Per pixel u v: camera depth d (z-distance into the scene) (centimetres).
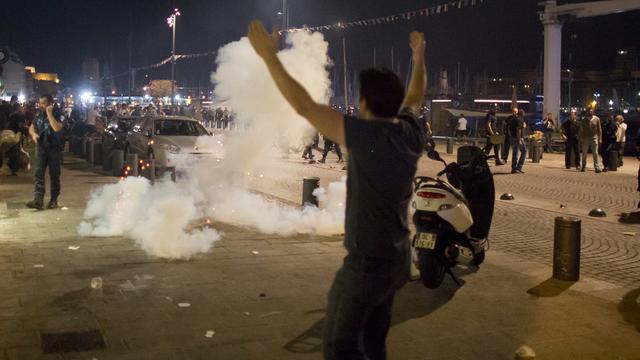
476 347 511
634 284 712
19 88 4281
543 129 2964
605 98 8419
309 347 495
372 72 322
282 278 691
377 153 302
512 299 640
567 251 708
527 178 1858
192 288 645
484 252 759
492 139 1053
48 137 1093
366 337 342
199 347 490
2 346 481
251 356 475
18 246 814
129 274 691
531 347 515
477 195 727
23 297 601
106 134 2177
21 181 1514
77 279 666
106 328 525
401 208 315
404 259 321
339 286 321
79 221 988
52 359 459
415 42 391
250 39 302
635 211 1220
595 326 567
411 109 350
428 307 609
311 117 297
